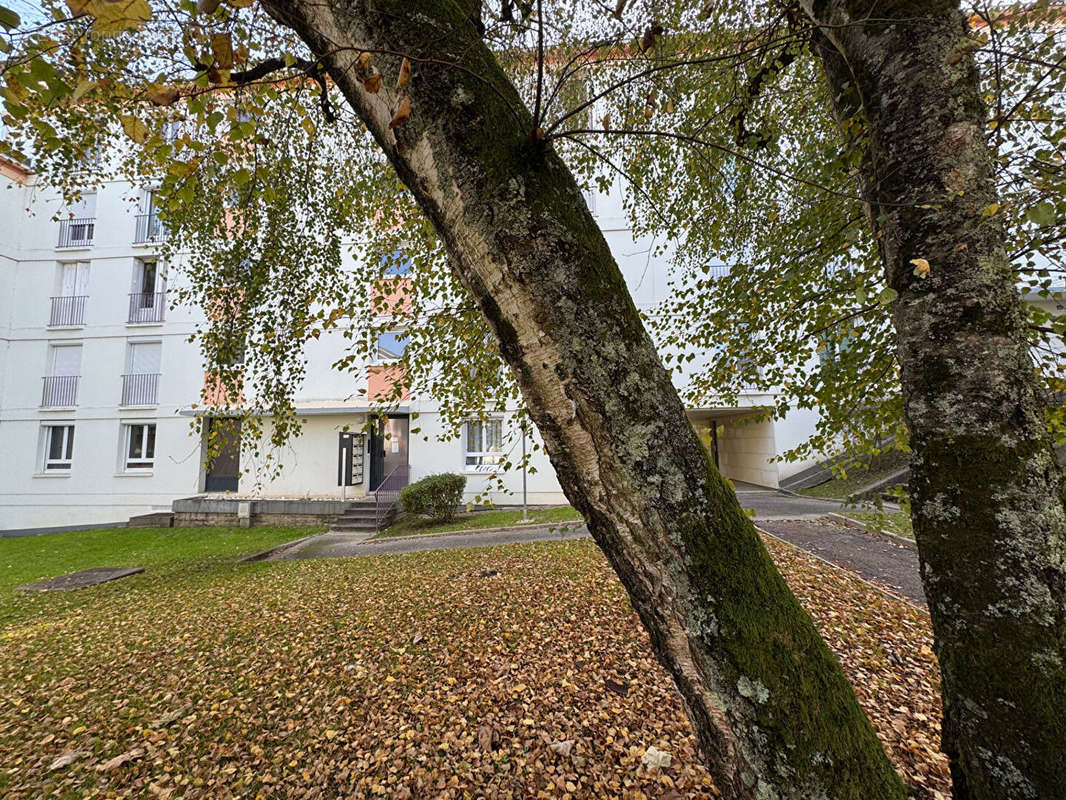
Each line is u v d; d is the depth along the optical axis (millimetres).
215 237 5547
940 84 1284
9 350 12836
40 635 4961
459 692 3217
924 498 1270
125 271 13008
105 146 5098
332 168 5602
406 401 12414
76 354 13133
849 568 5141
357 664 3713
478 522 10297
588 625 4098
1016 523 1116
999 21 2186
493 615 4477
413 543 8750
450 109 992
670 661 1003
